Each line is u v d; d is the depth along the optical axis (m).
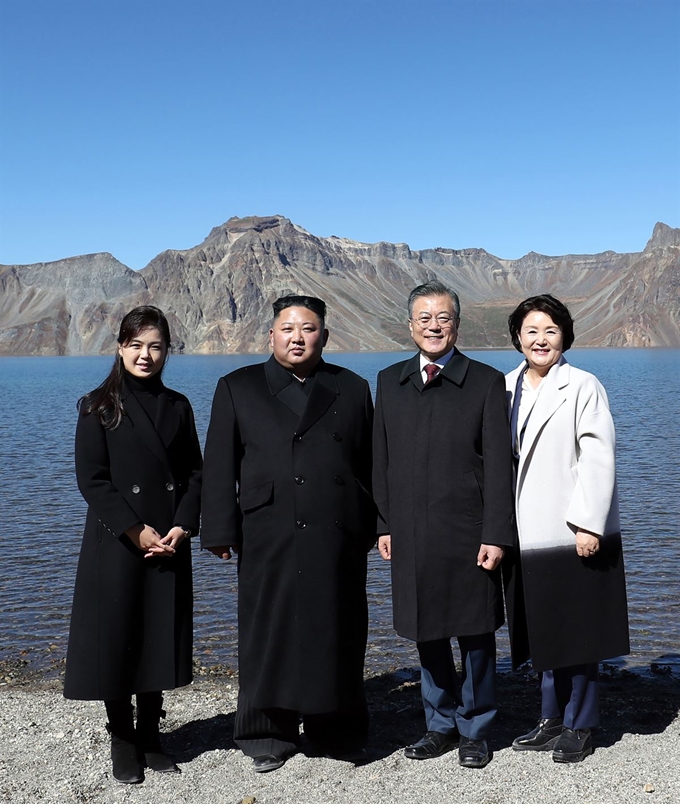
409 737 5.06
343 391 4.71
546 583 4.50
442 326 4.53
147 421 4.60
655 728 5.04
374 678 7.00
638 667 7.56
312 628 4.45
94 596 4.45
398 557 4.60
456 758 4.61
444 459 4.51
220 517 4.53
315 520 4.49
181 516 4.59
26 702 6.01
